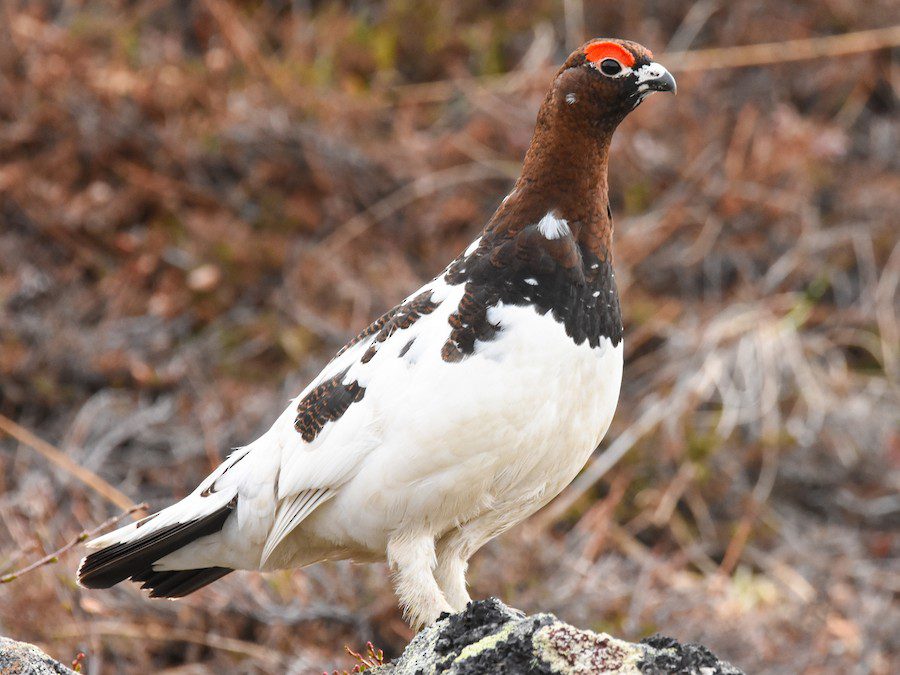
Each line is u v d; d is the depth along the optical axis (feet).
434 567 19.07
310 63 49.75
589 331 18.70
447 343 18.21
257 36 50.37
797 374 41.91
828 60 51.72
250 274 42.75
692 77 49.19
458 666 15.90
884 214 47.09
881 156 49.90
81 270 42.22
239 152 44.98
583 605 33.12
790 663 32.91
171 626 31.42
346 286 42.78
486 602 17.04
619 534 37.17
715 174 46.83
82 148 43.57
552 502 36.99
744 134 48.11
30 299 41.04
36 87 44.19
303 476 19.02
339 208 44.70
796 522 39.17
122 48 47.06
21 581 29.66
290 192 45.09
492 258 18.72
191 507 20.15
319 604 31.73
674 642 15.96
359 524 19.11
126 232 43.06
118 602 31.22
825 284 45.37
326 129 45.96
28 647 17.69
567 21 51.72
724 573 36.63
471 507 18.83
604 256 19.22
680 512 38.93
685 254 45.21
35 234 42.19
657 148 47.14
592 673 15.58
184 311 41.78
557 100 19.13
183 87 45.62
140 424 37.99
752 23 51.96
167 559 20.97
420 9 52.01
